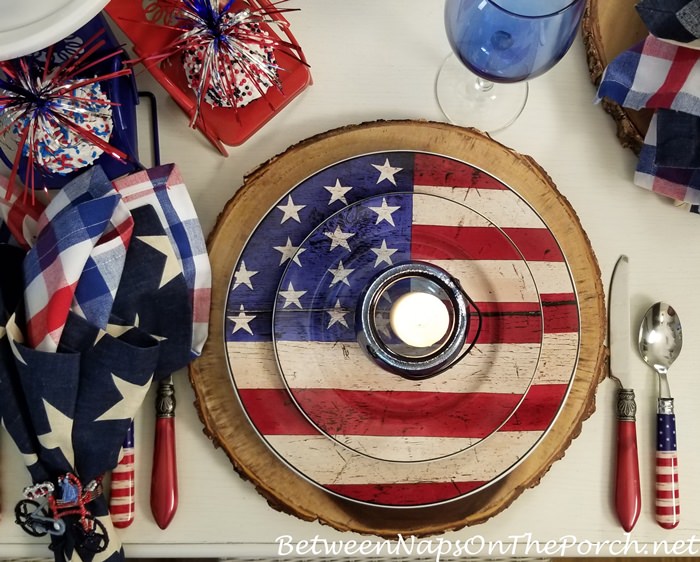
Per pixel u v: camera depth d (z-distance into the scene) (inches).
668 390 26.3
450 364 22.4
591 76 27.3
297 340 24.2
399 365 21.8
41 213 25.2
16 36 18.3
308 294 24.4
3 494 24.8
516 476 25.2
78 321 22.9
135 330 23.8
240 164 26.9
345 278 24.5
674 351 26.4
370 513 24.9
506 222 25.5
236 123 26.0
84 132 21.7
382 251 24.8
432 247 25.1
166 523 24.7
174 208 24.7
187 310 24.2
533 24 20.9
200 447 25.4
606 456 26.1
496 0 24.7
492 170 26.4
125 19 22.6
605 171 27.4
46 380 22.2
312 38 27.5
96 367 23.0
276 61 25.3
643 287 27.1
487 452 24.6
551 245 25.5
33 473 23.2
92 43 23.9
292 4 27.5
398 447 24.0
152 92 26.6
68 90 21.2
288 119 27.0
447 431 24.3
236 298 24.7
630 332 26.8
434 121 27.0
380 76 27.4
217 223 25.6
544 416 24.9
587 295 26.1
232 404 25.0
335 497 24.8
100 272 23.3
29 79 20.9
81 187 23.7
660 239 27.2
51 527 23.4
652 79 24.4
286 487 24.8
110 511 24.7
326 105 27.3
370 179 25.3
